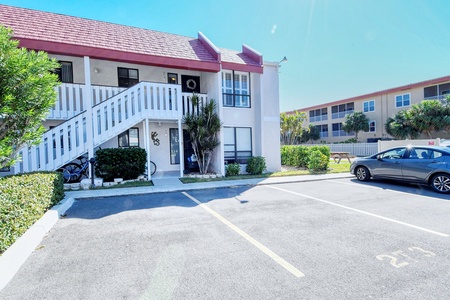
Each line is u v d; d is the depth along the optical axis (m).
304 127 36.44
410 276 2.81
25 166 7.78
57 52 8.39
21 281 2.79
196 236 4.13
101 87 9.91
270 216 5.22
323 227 4.50
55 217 4.98
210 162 12.11
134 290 2.60
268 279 2.79
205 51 11.88
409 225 4.57
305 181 9.88
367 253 3.42
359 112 29.42
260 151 12.52
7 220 3.40
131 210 5.78
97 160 9.02
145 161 9.80
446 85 23.56
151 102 10.23
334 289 2.58
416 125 22.12
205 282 2.74
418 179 7.79
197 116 10.81
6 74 3.98
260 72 12.19
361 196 7.03
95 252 3.54
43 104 4.72
